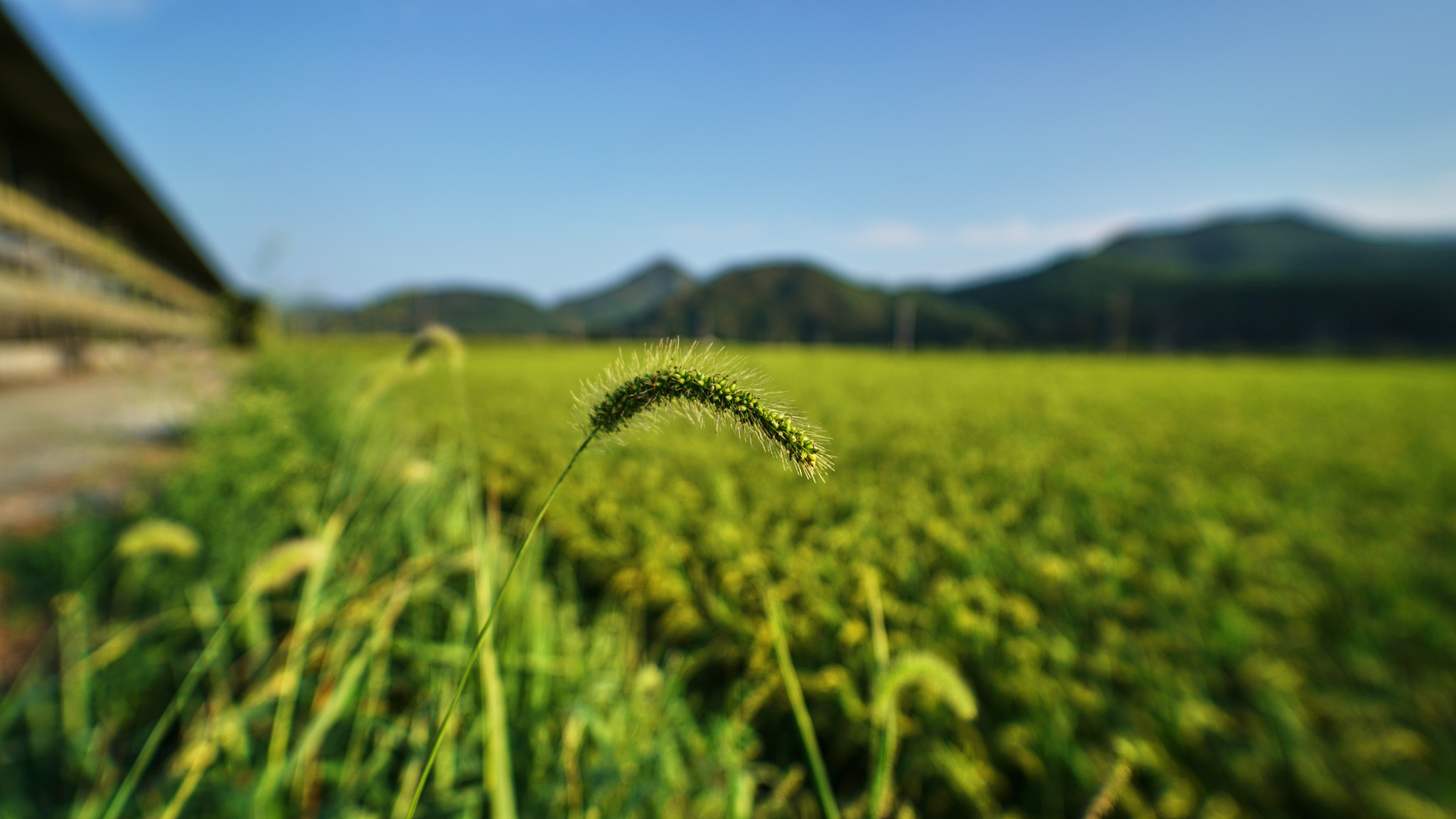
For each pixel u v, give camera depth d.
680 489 7.02
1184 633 4.61
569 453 8.60
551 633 3.30
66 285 23.67
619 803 2.47
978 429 14.16
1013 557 5.66
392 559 4.09
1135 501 7.96
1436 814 3.13
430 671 3.14
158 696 3.81
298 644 2.58
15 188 21.19
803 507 6.66
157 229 30.34
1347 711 3.86
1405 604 5.19
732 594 4.52
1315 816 3.33
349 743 2.99
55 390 17.75
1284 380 35.88
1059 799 3.29
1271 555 6.22
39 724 3.51
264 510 4.93
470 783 2.59
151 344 30.80
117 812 1.91
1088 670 4.21
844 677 3.67
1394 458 11.70
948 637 4.24
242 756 2.80
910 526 6.40
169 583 4.58
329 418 7.70
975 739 3.54
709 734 3.35
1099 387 27.97
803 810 3.21
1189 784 3.39
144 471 6.99
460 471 5.86
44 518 6.30
